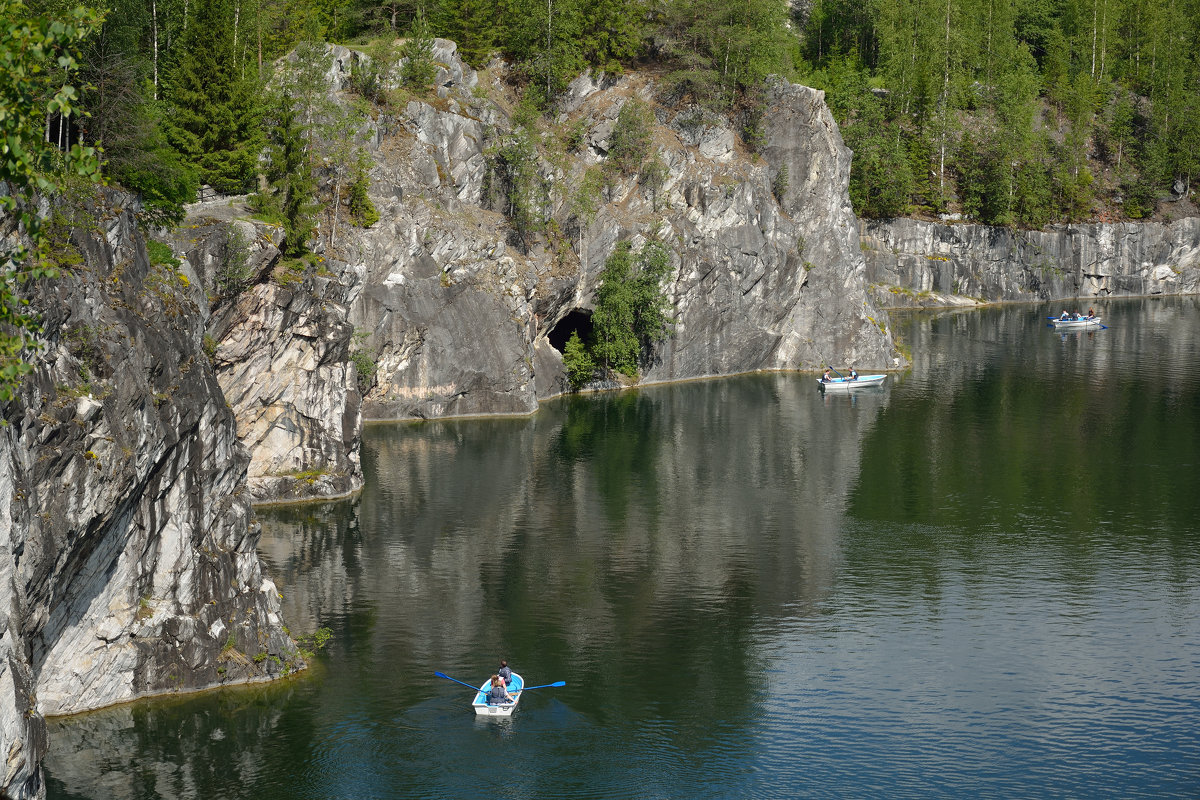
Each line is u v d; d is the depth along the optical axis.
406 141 101.56
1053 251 182.75
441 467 84.38
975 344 142.38
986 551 67.56
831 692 49.56
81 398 38.12
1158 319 162.38
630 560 65.88
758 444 93.00
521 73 122.94
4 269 34.28
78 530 37.94
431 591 60.22
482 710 46.19
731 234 121.56
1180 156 193.00
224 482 48.88
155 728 43.84
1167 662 52.66
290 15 106.06
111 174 61.44
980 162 182.12
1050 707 48.44
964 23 195.88
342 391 76.50
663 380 120.19
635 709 47.44
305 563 63.97
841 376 122.56
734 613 58.25
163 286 47.91
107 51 63.31
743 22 128.00
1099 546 68.25
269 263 69.50
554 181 112.44
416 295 96.06
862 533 70.94
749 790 41.53
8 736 29.95
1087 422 99.75
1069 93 192.88
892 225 174.38
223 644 47.69
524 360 102.44
